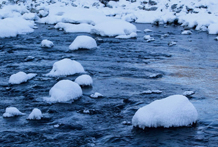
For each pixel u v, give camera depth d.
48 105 8.27
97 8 33.06
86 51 15.77
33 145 6.06
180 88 9.83
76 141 6.23
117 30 21.12
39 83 10.27
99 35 21.25
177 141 6.23
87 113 7.70
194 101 8.59
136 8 33.53
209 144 6.11
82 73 11.54
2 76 11.17
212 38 20.23
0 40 18.84
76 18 26.17
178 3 31.72
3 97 8.91
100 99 8.73
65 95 8.50
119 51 15.90
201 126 6.91
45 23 28.05
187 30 23.45
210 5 29.38
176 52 15.79
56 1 34.41
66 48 16.52
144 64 13.18
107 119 7.34
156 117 6.77
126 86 9.99
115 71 11.91
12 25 22.12
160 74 11.48
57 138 6.36
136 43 18.33
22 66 12.65
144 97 8.90
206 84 10.30
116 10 32.56
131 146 6.04
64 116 7.53
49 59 13.95
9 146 6.02
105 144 6.12
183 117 6.88
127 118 7.39
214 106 8.18
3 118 7.39
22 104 8.34
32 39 19.36
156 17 29.75
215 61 13.77
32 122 7.17
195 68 12.52
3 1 32.97
